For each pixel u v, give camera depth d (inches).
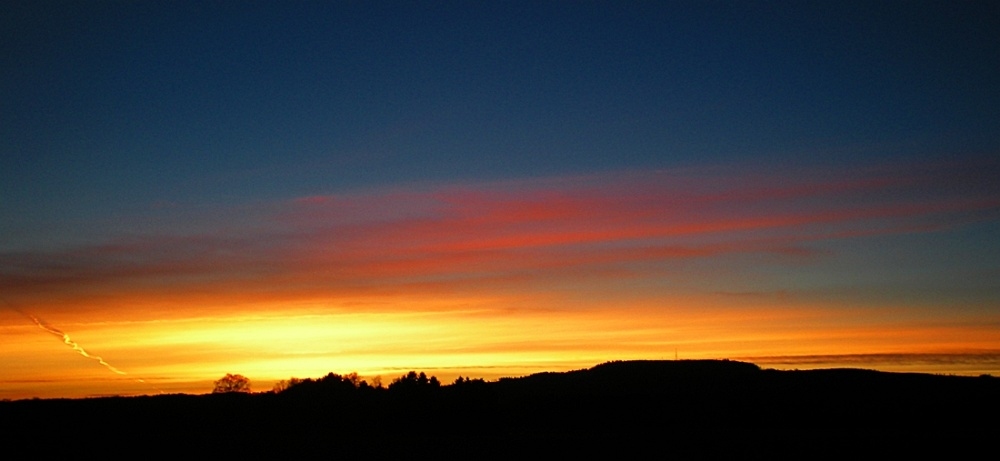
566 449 1811.0
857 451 1752.0
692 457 1695.4
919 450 1761.8
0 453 1737.2
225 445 1882.4
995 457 1686.8
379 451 1795.0
